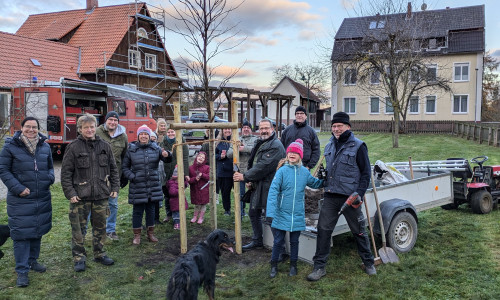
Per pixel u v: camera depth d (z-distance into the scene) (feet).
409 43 67.00
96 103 49.03
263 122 16.34
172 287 10.37
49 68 73.97
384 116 117.60
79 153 14.55
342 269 14.88
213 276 12.05
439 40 112.47
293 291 13.20
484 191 22.54
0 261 15.81
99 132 18.15
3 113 63.62
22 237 13.48
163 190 21.16
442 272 14.34
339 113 14.03
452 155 51.03
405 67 66.85
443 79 92.38
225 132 22.91
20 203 13.48
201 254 11.58
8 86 63.67
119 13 89.10
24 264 13.67
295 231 14.33
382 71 70.64
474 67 108.06
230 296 12.97
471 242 17.62
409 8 73.77
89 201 15.06
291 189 14.17
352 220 14.11
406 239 16.65
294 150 14.29
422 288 13.14
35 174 13.67
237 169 16.74
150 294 13.15
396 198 16.99
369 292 12.99
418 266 14.97
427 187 18.57
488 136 67.00
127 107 50.80
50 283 13.84
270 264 15.61
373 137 92.38
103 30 85.97
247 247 17.35
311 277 13.89
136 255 16.62
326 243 14.17
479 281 13.62
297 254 14.55
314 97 169.07
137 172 17.31
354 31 112.98
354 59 80.84
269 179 16.31
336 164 13.97
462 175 22.81
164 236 19.15
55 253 16.78
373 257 14.92
